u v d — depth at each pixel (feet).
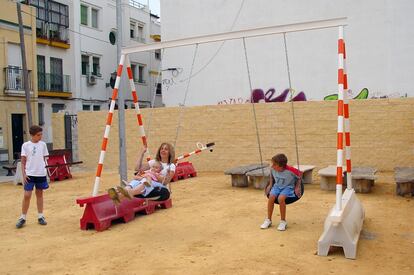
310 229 22.12
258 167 37.81
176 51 73.77
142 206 26.35
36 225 25.09
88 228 23.93
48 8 94.07
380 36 59.16
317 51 62.95
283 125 43.60
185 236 21.65
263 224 22.57
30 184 24.86
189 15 72.38
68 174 46.55
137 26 121.60
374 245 19.22
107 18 110.73
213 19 70.54
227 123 46.47
